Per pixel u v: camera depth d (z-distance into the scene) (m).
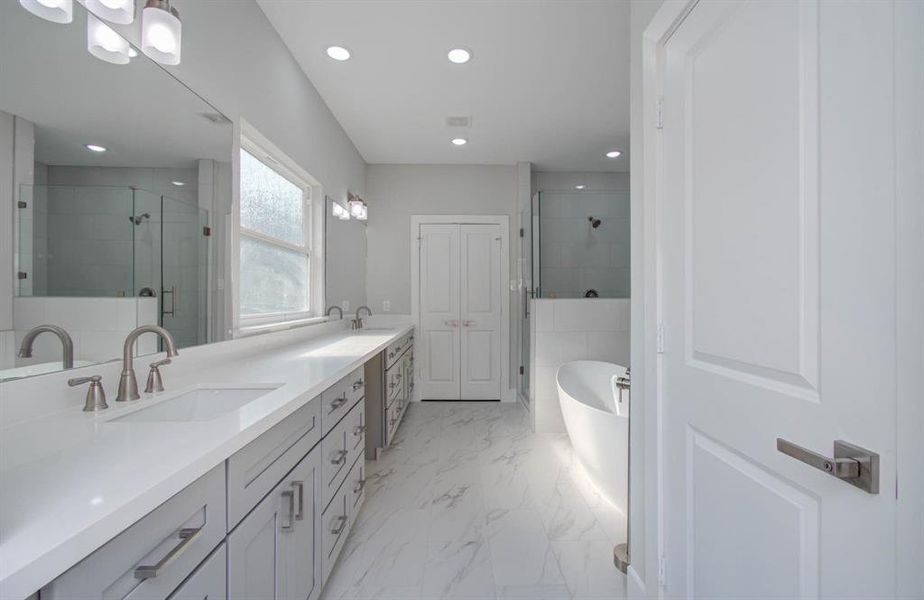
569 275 3.82
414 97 3.03
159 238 1.41
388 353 2.91
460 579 1.62
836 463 0.63
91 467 0.68
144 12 1.20
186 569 0.71
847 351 0.66
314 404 1.35
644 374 1.38
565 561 1.73
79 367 1.09
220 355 1.74
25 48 0.97
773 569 0.83
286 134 2.42
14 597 0.43
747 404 0.90
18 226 0.95
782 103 0.80
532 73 2.71
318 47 2.43
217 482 0.80
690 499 1.13
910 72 0.56
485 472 2.62
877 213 0.61
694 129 1.11
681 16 1.16
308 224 3.07
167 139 1.45
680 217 1.17
